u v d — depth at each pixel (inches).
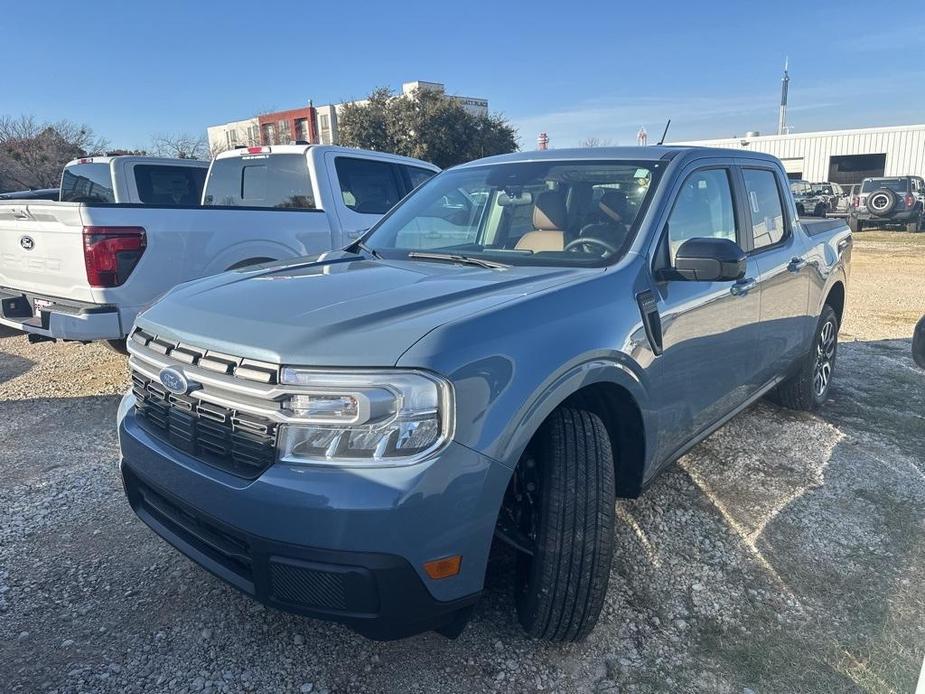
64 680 95.7
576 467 94.9
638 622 109.6
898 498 152.2
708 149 148.9
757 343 153.2
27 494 150.7
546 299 97.5
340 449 80.4
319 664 99.3
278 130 1995.6
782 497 152.0
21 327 214.1
